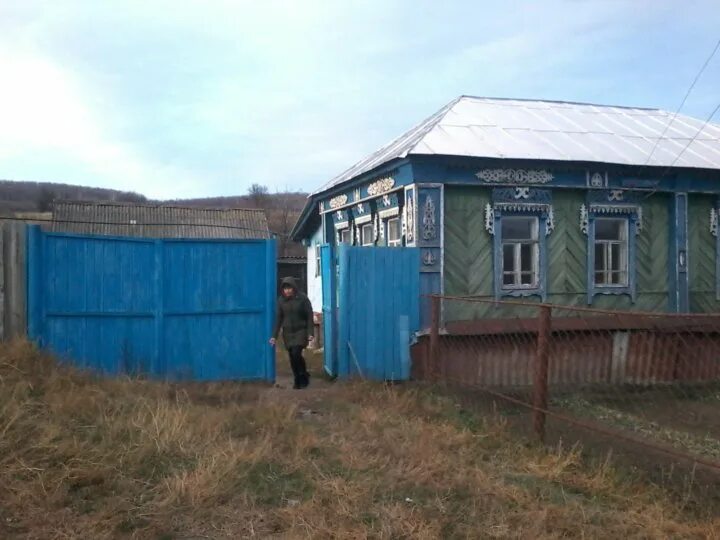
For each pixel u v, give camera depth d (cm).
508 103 1305
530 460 607
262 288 892
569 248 1082
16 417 518
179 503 446
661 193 1130
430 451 583
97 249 802
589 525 463
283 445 570
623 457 654
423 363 959
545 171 1047
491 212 1030
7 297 735
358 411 733
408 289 977
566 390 983
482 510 471
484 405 828
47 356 696
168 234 2986
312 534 414
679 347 995
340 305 955
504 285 1051
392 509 455
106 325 809
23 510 419
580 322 1020
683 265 1130
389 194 1104
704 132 1291
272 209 5197
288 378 1001
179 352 851
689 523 493
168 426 550
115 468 481
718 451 700
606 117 1306
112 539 399
